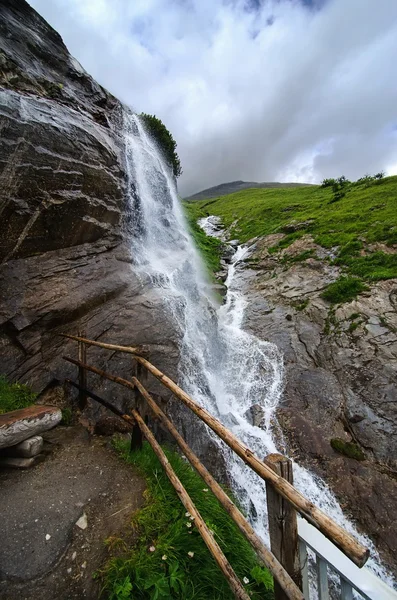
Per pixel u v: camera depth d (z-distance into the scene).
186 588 2.29
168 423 2.85
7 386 4.82
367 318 9.28
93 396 4.57
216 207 37.56
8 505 2.85
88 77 10.41
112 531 2.65
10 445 3.35
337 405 7.25
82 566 2.37
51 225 6.52
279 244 16.86
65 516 2.77
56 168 6.54
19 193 5.83
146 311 7.20
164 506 2.95
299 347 9.37
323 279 12.16
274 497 1.58
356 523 5.14
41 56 8.93
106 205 8.07
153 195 11.68
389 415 6.70
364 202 17.78
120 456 3.69
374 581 1.50
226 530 2.97
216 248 18.94
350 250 12.90
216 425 2.09
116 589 2.17
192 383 6.93
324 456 6.23
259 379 8.55
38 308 5.73
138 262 8.90
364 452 6.26
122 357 6.13
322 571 1.72
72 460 3.59
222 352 9.48
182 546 2.55
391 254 11.62
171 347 6.71
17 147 5.82
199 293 10.57
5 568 2.30
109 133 9.44
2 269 5.72
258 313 11.73
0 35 7.79
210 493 3.40
